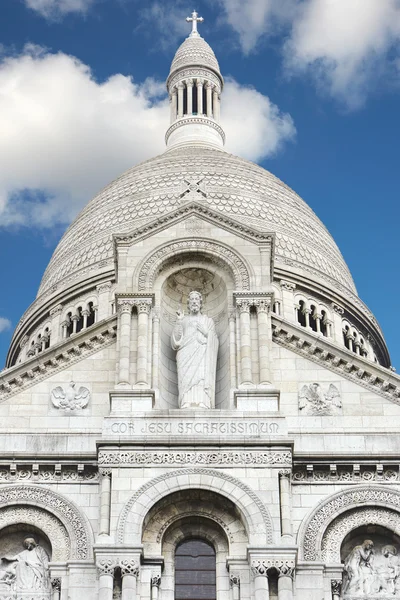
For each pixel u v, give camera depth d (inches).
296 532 1898.4
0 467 1959.9
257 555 1834.4
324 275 3467.0
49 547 1920.5
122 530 1861.5
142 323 2089.1
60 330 3316.9
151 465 1920.5
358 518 1927.9
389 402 2053.4
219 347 2139.5
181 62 4534.9
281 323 2132.1
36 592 1877.5
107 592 1804.9
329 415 2038.6
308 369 2090.3
